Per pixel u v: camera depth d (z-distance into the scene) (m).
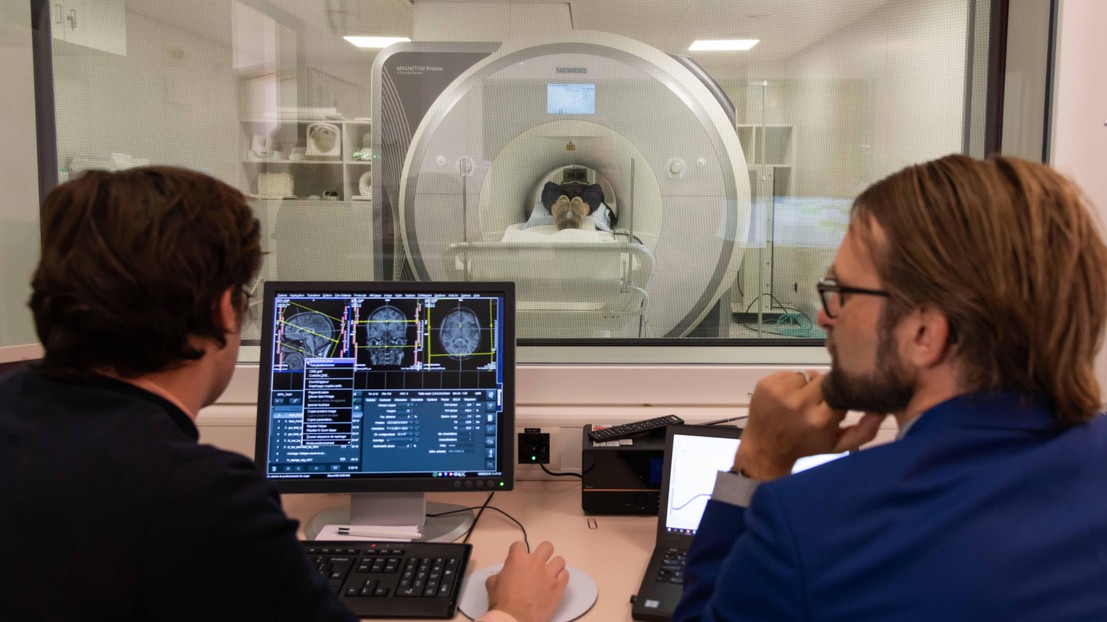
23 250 1.58
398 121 1.65
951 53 1.61
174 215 0.67
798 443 0.81
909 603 0.53
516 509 1.36
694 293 1.69
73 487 0.61
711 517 0.81
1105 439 0.61
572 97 1.64
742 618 0.61
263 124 1.66
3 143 1.53
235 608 0.62
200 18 1.63
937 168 0.62
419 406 1.25
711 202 1.67
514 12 1.62
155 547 0.60
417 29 1.62
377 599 1.00
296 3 1.62
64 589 0.59
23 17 1.55
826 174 1.65
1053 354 0.57
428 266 1.69
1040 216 0.57
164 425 0.66
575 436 1.51
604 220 1.69
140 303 0.65
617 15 1.62
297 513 1.34
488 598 1.00
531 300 1.68
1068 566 0.53
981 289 0.57
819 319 0.72
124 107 1.64
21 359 1.47
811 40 1.61
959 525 0.54
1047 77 1.53
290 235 1.68
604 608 1.01
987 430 0.59
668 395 1.61
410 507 1.25
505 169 1.67
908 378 0.64
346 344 1.25
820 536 0.57
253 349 1.68
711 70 1.63
